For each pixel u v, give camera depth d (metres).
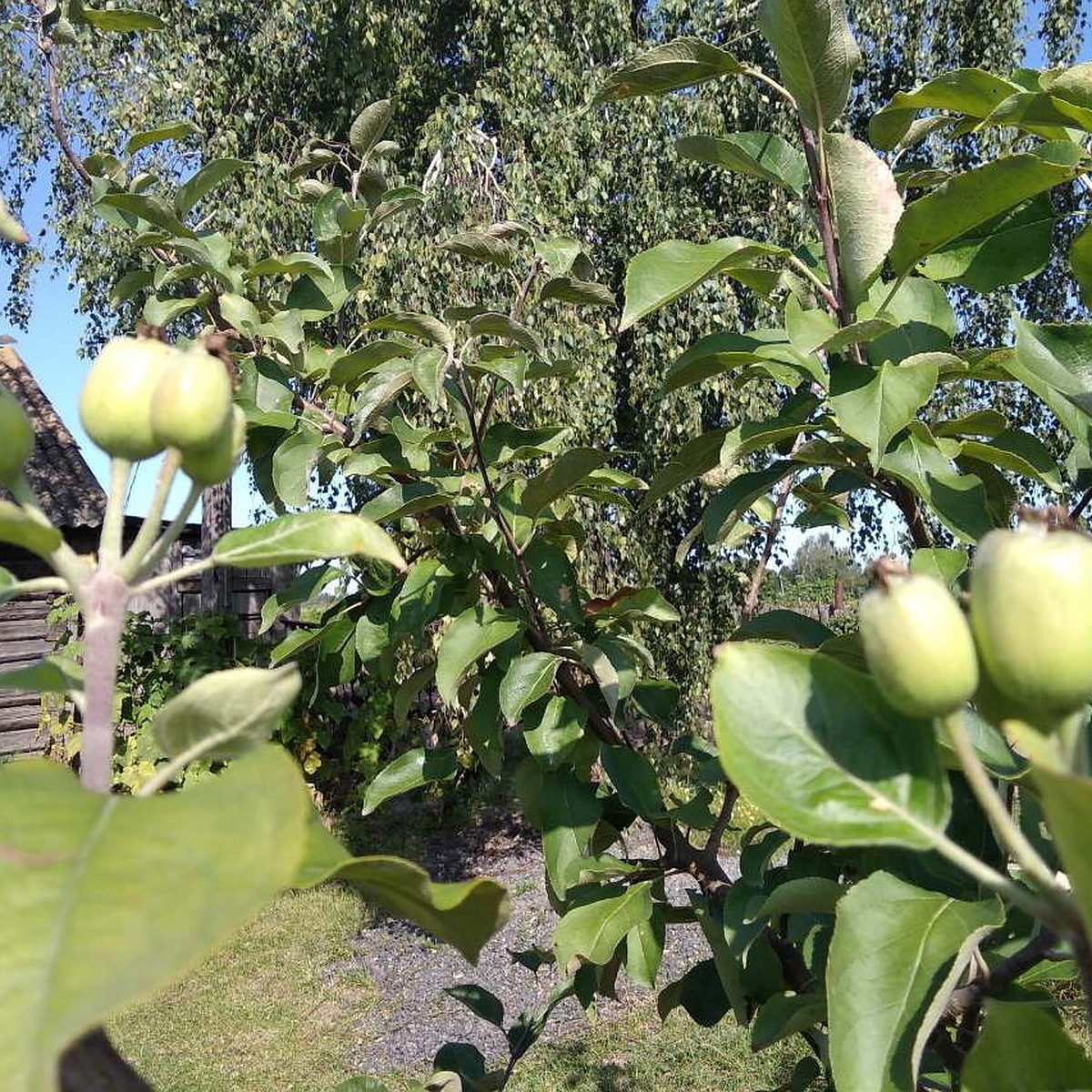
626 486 2.27
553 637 2.34
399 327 2.12
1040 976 1.32
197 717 0.76
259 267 2.39
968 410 7.22
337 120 9.68
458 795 8.55
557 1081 4.57
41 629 8.88
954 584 1.43
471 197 7.58
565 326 7.35
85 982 0.36
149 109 8.62
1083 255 1.40
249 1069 4.86
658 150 8.30
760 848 1.67
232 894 0.41
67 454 9.68
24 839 0.44
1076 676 0.61
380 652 2.28
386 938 6.37
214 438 0.79
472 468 2.37
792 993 1.78
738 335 1.73
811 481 2.09
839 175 1.54
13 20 2.68
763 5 1.50
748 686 0.77
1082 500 1.72
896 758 0.75
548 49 8.33
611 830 2.26
